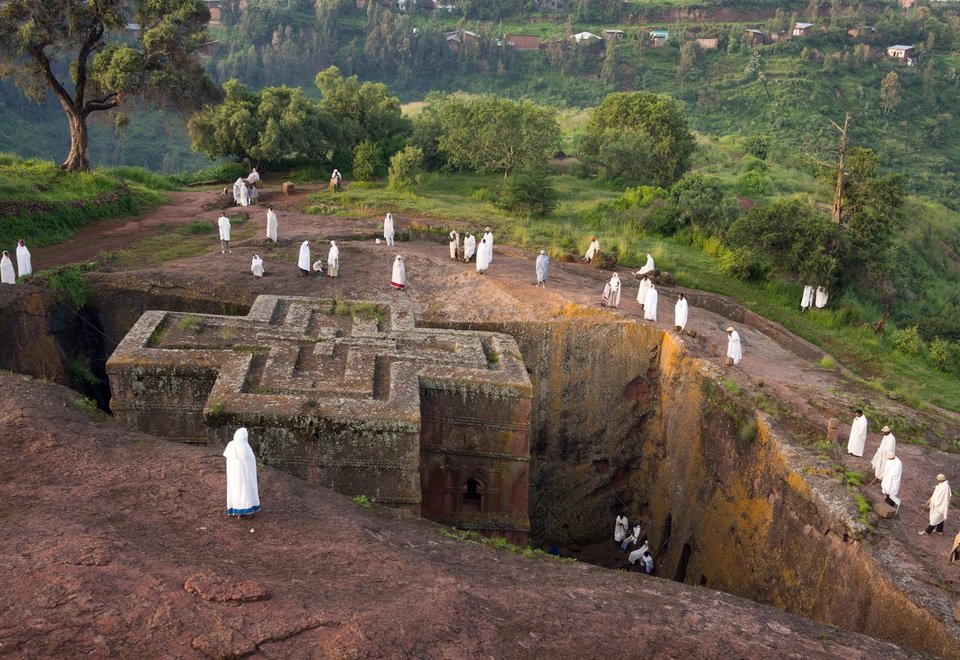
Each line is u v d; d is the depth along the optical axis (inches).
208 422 669.9
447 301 1044.5
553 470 1005.2
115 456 560.4
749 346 1036.5
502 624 403.9
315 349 802.8
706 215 1553.9
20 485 502.6
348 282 1077.1
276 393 711.7
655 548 946.7
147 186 1717.5
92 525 449.1
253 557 447.2
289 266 1121.4
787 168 2500.0
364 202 1585.9
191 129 1845.5
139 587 382.0
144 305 991.6
